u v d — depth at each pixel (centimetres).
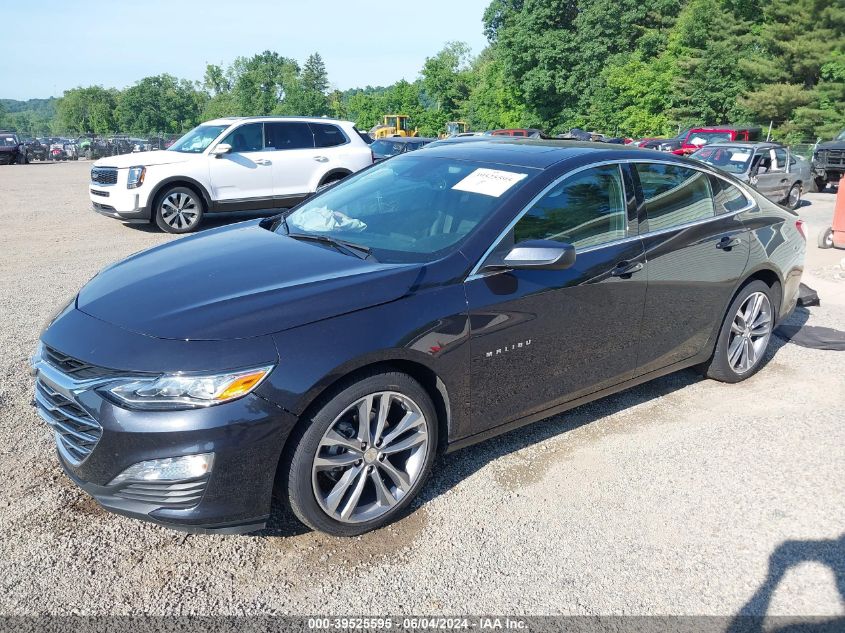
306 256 331
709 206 429
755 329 469
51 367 281
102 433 255
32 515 306
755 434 394
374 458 294
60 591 261
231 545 291
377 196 391
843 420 412
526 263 308
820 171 1788
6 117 19675
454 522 310
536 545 295
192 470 253
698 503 327
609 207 372
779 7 3906
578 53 5194
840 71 3694
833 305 664
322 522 285
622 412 421
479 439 336
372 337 279
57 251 891
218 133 1083
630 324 379
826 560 288
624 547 295
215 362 255
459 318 305
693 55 4709
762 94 3894
